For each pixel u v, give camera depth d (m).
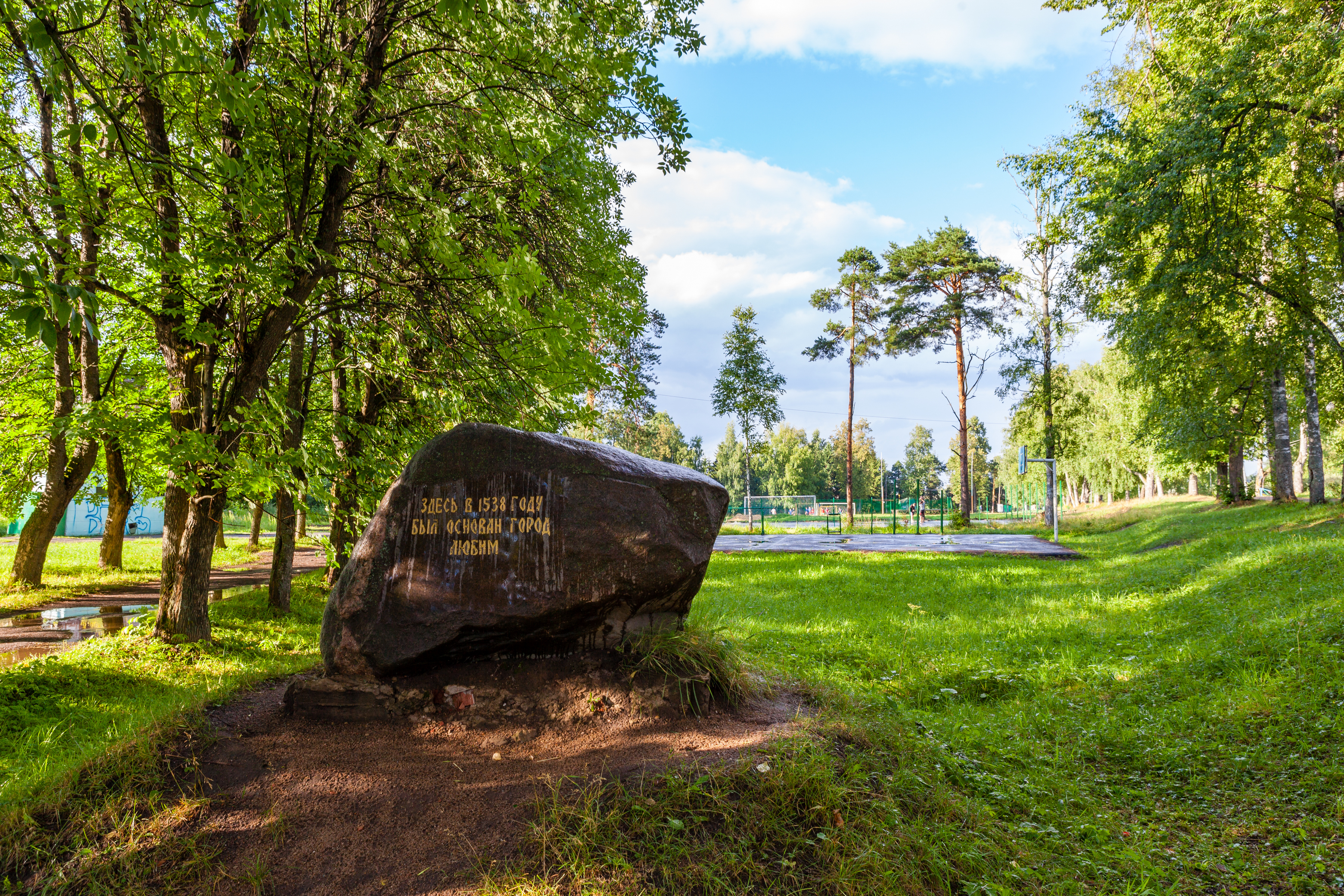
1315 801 4.43
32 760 4.82
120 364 13.34
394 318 9.08
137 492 17.70
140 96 7.31
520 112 7.51
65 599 12.73
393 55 8.55
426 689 5.15
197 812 3.92
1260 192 16.97
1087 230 17.02
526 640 5.23
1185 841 4.25
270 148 7.31
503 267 7.01
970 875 3.65
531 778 4.15
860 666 7.88
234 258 6.45
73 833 3.74
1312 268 17.36
